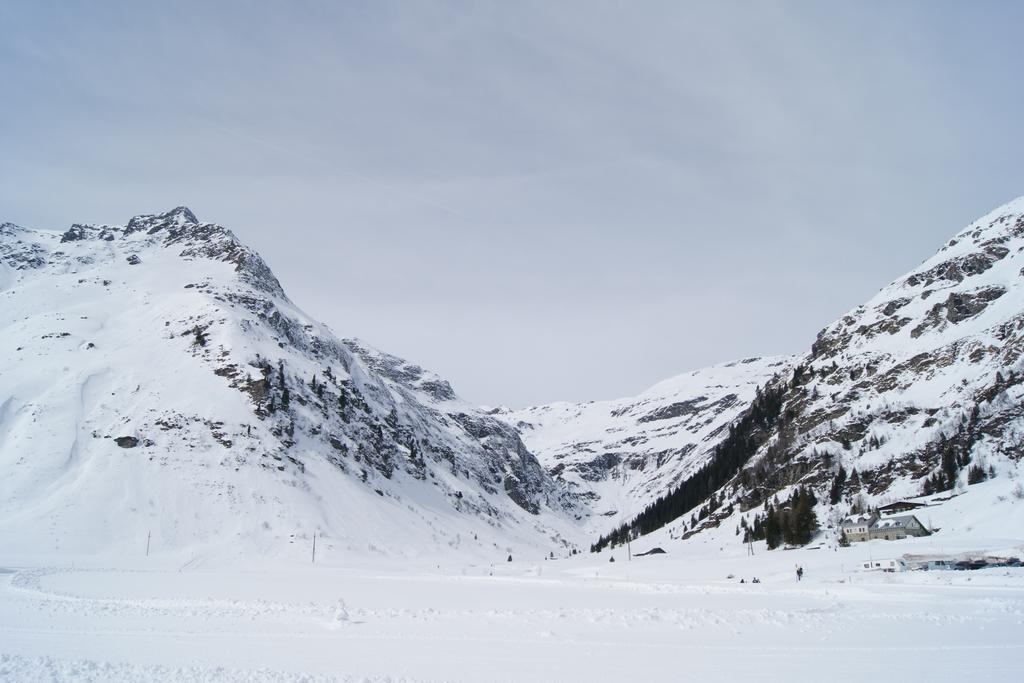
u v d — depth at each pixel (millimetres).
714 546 197125
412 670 42000
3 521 197375
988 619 63938
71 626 59312
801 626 61219
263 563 195250
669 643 52438
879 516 160375
